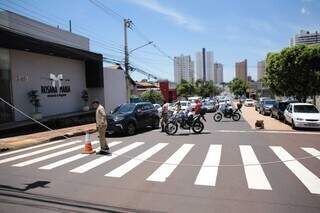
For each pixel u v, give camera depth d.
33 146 15.61
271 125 24.28
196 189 7.54
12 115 21.70
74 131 20.45
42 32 26.05
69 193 7.39
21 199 7.02
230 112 29.95
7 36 19.62
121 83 37.41
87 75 31.33
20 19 23.56
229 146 14.01
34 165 10.67
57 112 26.95
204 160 10.96
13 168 10.28
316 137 17.00
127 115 18.88
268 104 37.06
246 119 30.67
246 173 9.02
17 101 22.33
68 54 26.09
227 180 8.30
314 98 39.59
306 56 32.88
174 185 7.91
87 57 28.77
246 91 127.56
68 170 9.74
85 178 8.73
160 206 6.44
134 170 9.59
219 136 17.56
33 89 24.02
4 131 19.06
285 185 7.75
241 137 17.06
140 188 7.70
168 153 12.47
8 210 6.35
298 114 21.33
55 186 8.00
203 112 19.61
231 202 6.59
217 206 6.37
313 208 6.20
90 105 32.22
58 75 27.16
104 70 33.56
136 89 69.12
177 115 19.42
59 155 12.49
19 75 22.61
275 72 35.34
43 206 6.55
